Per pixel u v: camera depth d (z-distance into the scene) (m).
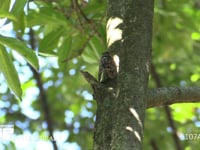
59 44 11.19
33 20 10.84
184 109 16.55
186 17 13.52
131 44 9.91
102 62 9.92
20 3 10.32
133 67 9.88
